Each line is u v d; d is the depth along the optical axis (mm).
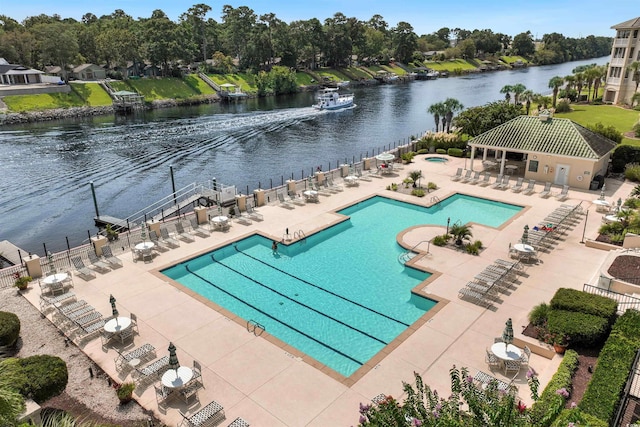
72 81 99750
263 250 25578
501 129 38344
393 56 177375
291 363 15594
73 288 20703
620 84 78750
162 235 25734
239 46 131375
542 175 36281
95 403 13758
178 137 69938
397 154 45844
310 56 145125
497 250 24438
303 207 31609
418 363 15469
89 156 57875
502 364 15055
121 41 105250
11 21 122625
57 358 13547
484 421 8609
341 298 20594
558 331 15555
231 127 78000
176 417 13188
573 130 35531
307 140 68062
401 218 30281
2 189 45312
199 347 16453
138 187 46000
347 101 96812
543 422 8812
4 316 16219
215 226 28094
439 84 142750
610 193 33250
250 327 17781
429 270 22297
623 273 18797
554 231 26156
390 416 9164
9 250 27328
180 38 112125
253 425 12820
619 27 76625
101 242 23891
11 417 8734
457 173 37969
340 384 14516
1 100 82000
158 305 19250
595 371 12742
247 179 49094
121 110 92875
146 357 15828
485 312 18516
